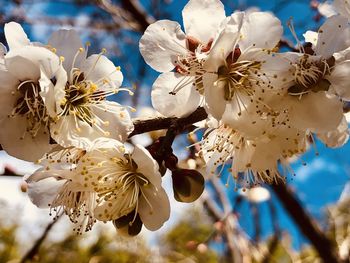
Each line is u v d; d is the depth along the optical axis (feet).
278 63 0.29
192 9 0.30
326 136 0.32
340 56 0.30
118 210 0.30
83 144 0.28
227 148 0.32
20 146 0.28
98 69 0.30
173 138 0.30
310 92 0.30
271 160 0.30
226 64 0.29
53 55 0.27
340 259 0.62
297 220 0.62
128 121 0.29
